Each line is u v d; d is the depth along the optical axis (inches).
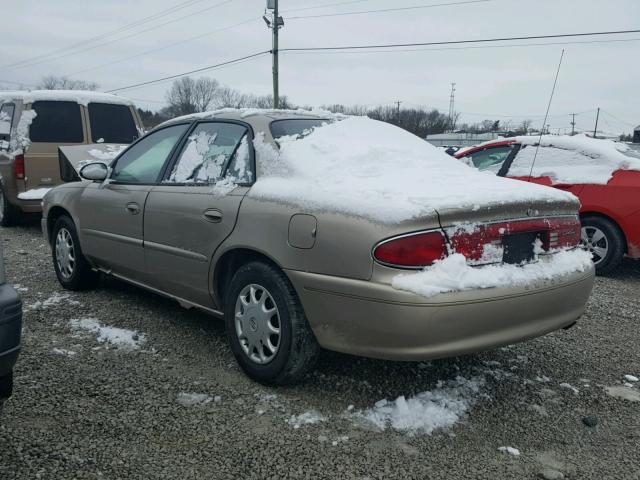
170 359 144.9
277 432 111.7
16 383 127.6
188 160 157.2
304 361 123.8
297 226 118.6
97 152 300.0
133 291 205.8
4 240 305.1
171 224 151.6
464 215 109.3
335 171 127.2
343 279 110.7
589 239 252.8
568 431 116.9
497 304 109.5
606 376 144.8
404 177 126.4
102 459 100.8
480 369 145.0
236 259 138.0
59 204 202.5
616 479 101.0
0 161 338.3
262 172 135.4
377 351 110.0
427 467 102.3
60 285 211.3
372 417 118.0
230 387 129.9
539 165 266.5
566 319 126.8
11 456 100.1
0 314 91.3
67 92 337.7
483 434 114.2
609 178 244.7
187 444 106.7
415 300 102.8
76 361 141.6
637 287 237.9
